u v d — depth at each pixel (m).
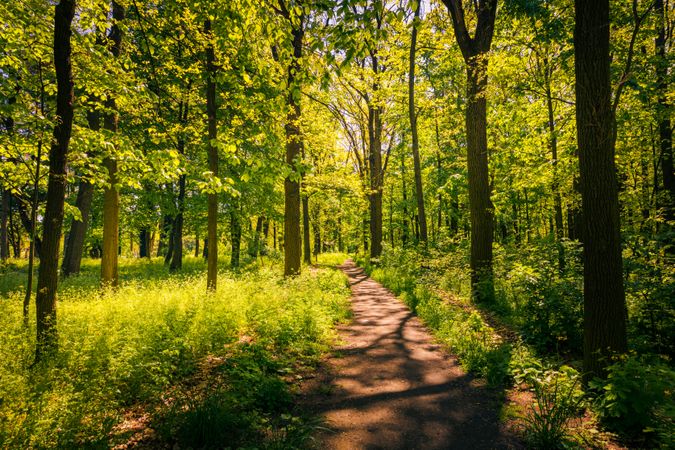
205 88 13.94
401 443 3.72
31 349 5.16
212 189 7.34
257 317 7.73
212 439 3.46
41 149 7.09
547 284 6.86
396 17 4.45
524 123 16.31
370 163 24.38
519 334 6.88
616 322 4.54
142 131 13.38
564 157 12.28
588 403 4.18
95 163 7.79
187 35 8.66
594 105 4.60
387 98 19.41
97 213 21.00
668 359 5.26
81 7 7.27
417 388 5.09
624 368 3.93
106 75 7.24
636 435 3.66
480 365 5.69
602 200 4.60
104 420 3.53
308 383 5.25
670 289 5.68
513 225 22.17
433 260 14.01
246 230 22.33
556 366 5.53
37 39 6.88
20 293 9.87
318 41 4.93
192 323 6.73
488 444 3.68
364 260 29.33
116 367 4.46
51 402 3.80
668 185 12.68
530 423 3.92
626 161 13.05
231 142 7.32
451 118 19.30
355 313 10.23
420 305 10.16
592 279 4.67
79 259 15.39
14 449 2.99
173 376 4.95
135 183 7.70
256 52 6.13
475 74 10.43
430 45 15.65
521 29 11.77
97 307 7.65
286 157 13.89
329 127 21.08
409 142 27.47
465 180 19.20
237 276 15.18
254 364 5.11
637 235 6.86
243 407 4.15
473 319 7.05
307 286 11.66
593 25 4.56
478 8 10.76
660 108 10.74
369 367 5.93
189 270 19.48
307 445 3.65
